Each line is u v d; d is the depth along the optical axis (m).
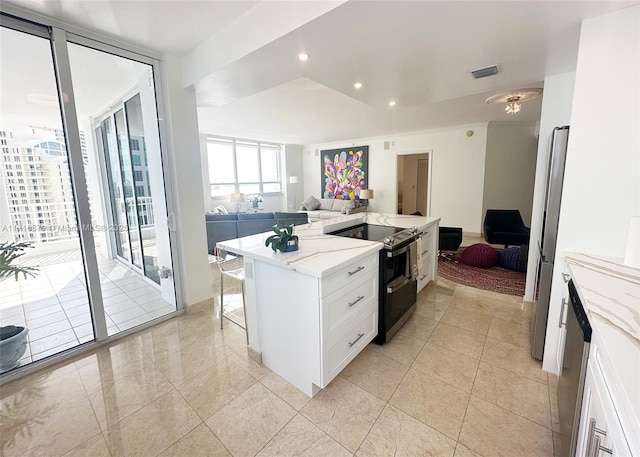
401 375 1.91
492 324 2.56
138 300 3.04
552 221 1.87
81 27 2.03
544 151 2.54
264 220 4.88
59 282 2.38
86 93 2.76
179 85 2.57
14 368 1.97
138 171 3.04
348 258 1.74
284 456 1.36
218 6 1.80
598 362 0.90
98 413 1.63
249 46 1.89
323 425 1.53
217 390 1.79
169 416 1.60
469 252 4.29
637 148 1.50
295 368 1.80
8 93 2.00
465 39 1.76
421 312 2.80
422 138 6.79
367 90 2.82
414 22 1.56
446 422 1.54
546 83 2.44
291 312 1.75
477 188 6.18
